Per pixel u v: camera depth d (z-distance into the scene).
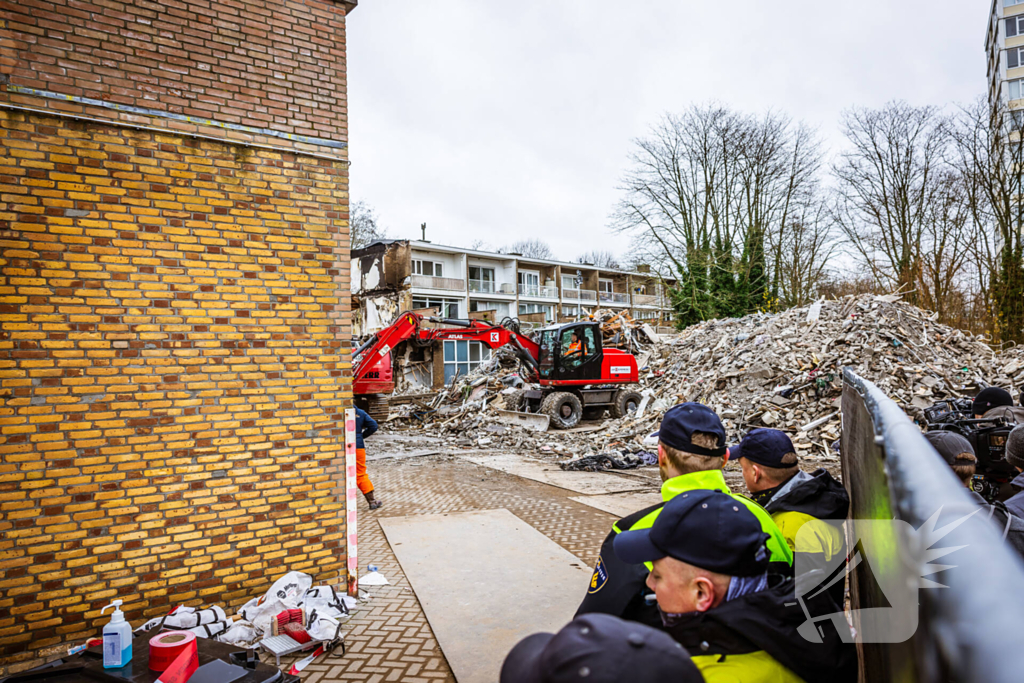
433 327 15.89
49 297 3.94
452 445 14.22
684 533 1.43
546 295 46.22
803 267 27.47
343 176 5.08
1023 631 0.48
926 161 23.80
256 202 4.68
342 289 5.04
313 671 3.63
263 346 4.66
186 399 4.36
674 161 28.23
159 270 4.30
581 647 0.83
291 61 4.87
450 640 3.98
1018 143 19.30
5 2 3.86
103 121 4.12
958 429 3.92
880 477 1.19
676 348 20.50
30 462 3.85
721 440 1.94
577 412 15.81
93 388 4.05
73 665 2.83
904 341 14.30
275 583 4.49
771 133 27.17
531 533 6.38
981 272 20.92
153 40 4.32
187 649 2.74
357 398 17.47
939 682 0.66
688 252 27.48
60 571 3.90
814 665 1.35
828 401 12.13
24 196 3.89
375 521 7.05
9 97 3.85
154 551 4.20
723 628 1.37
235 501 4.50
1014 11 37.62
